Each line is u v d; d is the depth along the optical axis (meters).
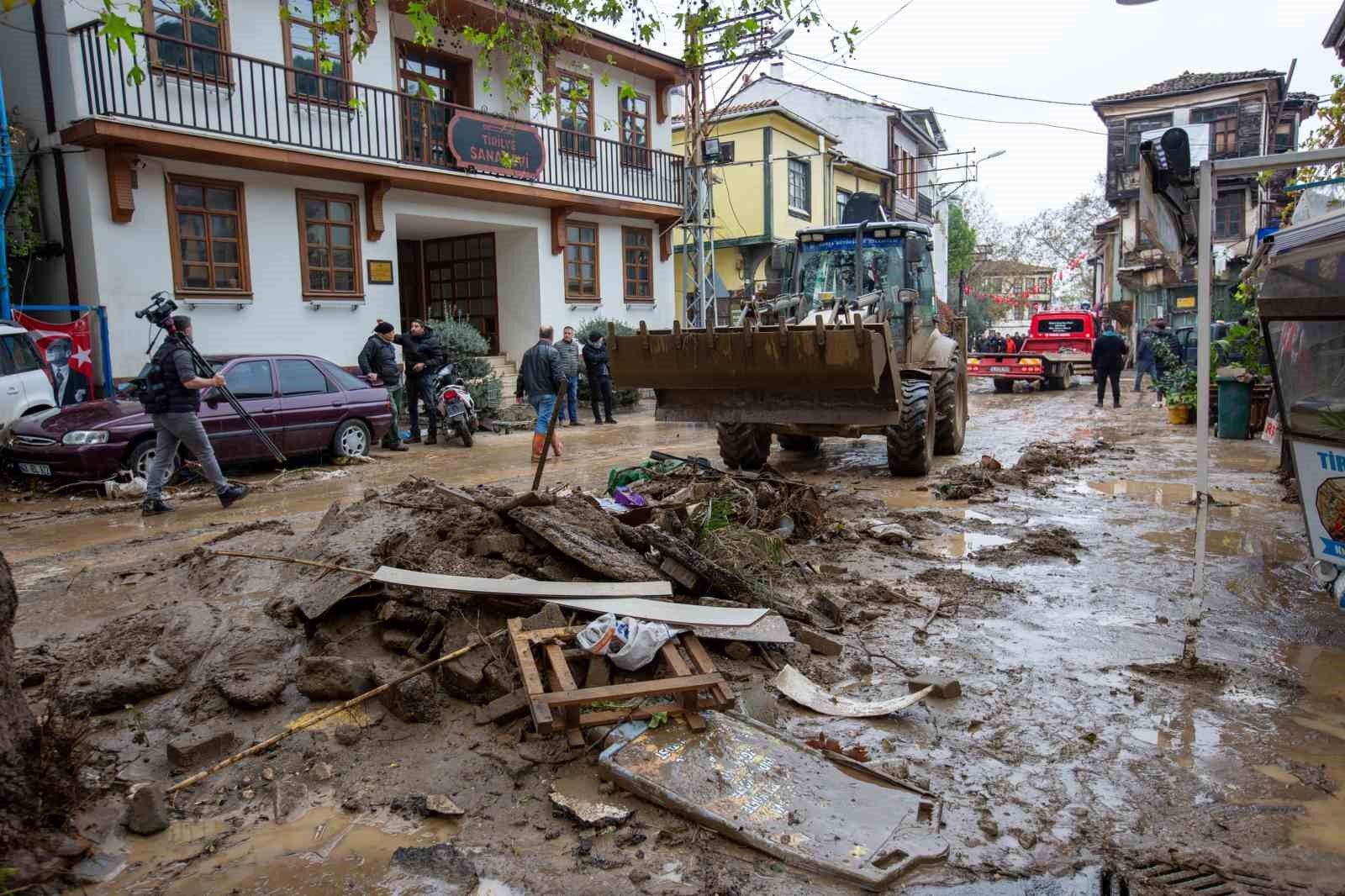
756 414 8.45
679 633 3.96
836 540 6.77
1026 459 10.47
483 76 17.23
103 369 12.12
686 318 21.83
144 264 12.51
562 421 16.30
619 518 5.77
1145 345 22.47
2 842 2.74
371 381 12.31
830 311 9.74
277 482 10.14
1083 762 3.46
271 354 10.98
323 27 8.88
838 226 11.17
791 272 11.46
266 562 5.55
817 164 27.97
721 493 6.70
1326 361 4.54
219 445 10.08
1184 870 2.78
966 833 2.98
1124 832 2.99
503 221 17.73
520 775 3.34
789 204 26.45
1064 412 17.95
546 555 4.80
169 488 9.69
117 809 3.18
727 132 25.59
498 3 9.62
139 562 6.56
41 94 12.14
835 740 3.62
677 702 3.66
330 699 3.91
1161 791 3.25
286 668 4.16
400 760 3.48
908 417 9.39
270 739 3.58
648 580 4.58
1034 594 5.57
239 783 3.35
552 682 3.69
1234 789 3.25
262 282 13.91
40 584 5.95
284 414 10.69
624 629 3.87
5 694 2.94
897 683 4.24
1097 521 7.60
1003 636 4.84
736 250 26.12
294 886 2.74
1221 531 7.19
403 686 3.71
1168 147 4.64
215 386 8.45
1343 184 8.02
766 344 7.79
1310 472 4.71
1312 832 2.96
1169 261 5.69
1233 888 2.68
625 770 3.21
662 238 21.48
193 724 3.80
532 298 18.69
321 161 13.70
